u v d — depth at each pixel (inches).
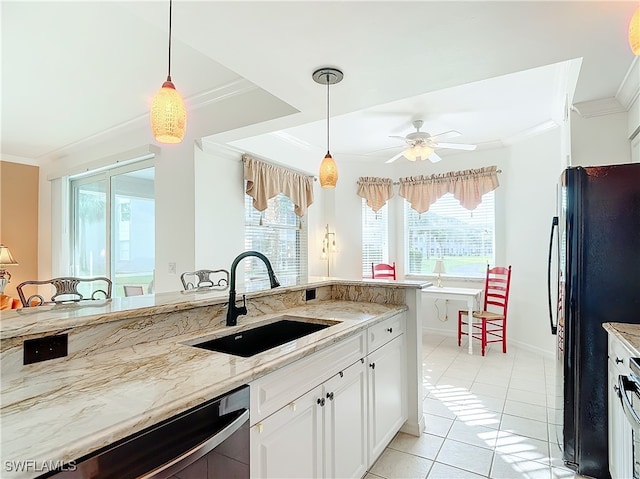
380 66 84.8
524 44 75.0
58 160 206.1
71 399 37.9
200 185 142.6
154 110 69.0
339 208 219.1
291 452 54.8
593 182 80.5
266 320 80.2
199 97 132.4
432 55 79.8
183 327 66.5
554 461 85.6
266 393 49.9
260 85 94.4
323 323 79.7
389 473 81.4
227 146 149.7
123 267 176.4
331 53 79.4
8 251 186.5
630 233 78.1
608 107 98.6
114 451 31.6
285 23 68.8
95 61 106.8
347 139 184.9
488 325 190.1
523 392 125.4
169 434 36.3
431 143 158.2
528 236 173.5
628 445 62.2
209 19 67.6
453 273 205.8
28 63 107.8
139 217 168.4
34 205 216.4
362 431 75.9
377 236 225.3
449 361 159.6
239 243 158.9
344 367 69.4
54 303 67.2
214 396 41.4
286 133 175.2
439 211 212.1
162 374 45.4
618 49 75.3
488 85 122.0
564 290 83.4
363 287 107.2
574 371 81.3
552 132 160.6
